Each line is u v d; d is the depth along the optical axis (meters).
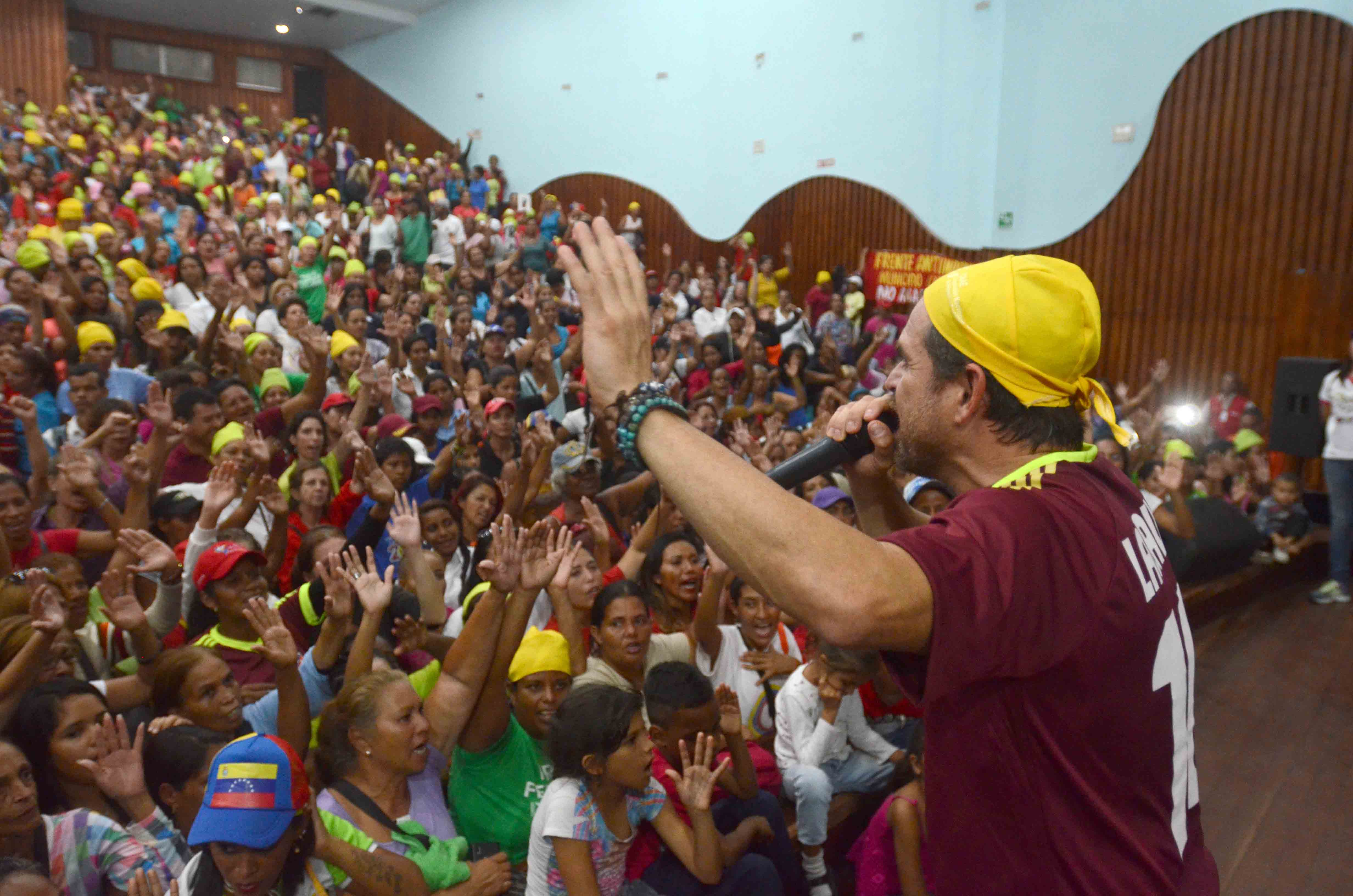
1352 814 3.44
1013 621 0.73
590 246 0.85
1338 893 3.02
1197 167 8.70
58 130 14.01
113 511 3.60
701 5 13.03
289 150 15.93
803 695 2.98
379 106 18.70
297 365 6.80
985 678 0.75
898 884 2.65
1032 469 0.87
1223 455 6.32
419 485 4.85
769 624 3.31
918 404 0.93
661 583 3.50
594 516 3.96
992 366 0.88
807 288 12.02
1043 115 9.63
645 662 3.09
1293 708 4.28
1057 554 0.78
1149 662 0.81
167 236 9.89
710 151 13.12
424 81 17.77
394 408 6.14
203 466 4.57
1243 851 3.22
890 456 1.01
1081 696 0.77
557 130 15.39
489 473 5.41
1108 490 0.89
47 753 2.16
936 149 10.55
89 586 3.53
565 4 14.98
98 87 16.97
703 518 0.76
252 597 2.83
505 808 2.53
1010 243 9.98
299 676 2.49
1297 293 8.19
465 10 16.77
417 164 15.95
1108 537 0.81
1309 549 6.27
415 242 12.29
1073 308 0.88
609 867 2.27
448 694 2.47
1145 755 0.82
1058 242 9.65
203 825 1.70
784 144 12.16
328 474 4.18
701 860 2.39
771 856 2.74
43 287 5.99
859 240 11.40
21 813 1.86
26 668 2.26
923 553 0.74
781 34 12.07
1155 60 8.85
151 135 15.33
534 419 4.66
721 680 3.25
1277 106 8.20
